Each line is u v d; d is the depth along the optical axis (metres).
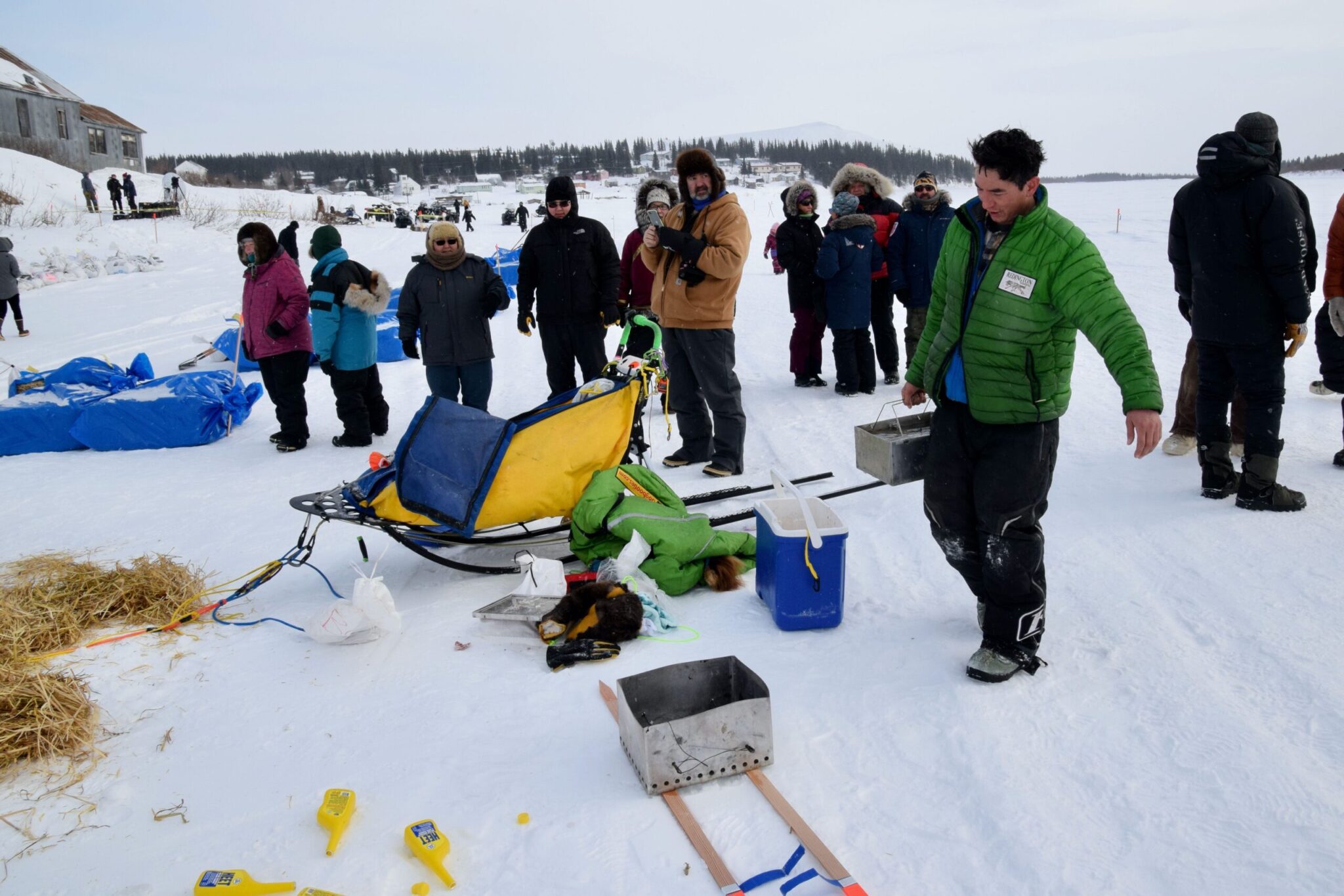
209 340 12.26
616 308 6.81
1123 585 3.88
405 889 2.34
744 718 2.70
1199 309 4.55
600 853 2.42
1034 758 2.73
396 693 3.32
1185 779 2.60
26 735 2.97
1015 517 3.04
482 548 4.82
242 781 2.83
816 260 8.26
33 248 23.80
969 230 3.04
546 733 3.01
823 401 7.89
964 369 3.04
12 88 44.25
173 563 4.47
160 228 31.11
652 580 3.99
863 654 3.43
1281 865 2.25
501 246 34.31
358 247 32.28
